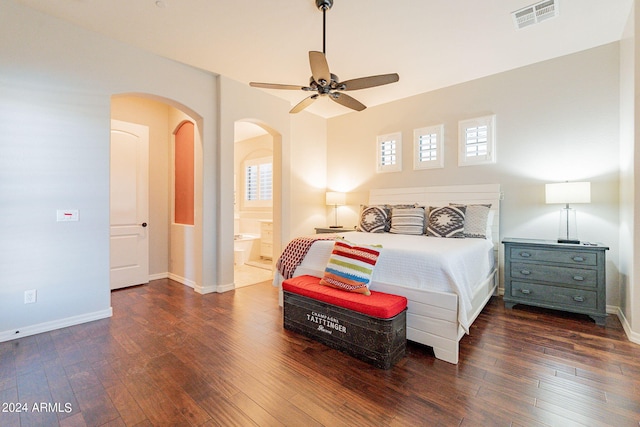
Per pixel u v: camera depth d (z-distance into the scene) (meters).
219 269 3.88
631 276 2.47
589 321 2.85
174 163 4.64
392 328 2.03
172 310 3.18
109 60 2.97
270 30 2.84
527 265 3.12
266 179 6.82
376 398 1.69
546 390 1.76
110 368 2.02
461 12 2.56
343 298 2.21
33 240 2.57
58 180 2.69
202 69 3.67
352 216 5.27
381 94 4.45
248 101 4.12
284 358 2.15
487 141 3.82
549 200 3.12
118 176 4.07
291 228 5.01
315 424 1.50
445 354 2.12
